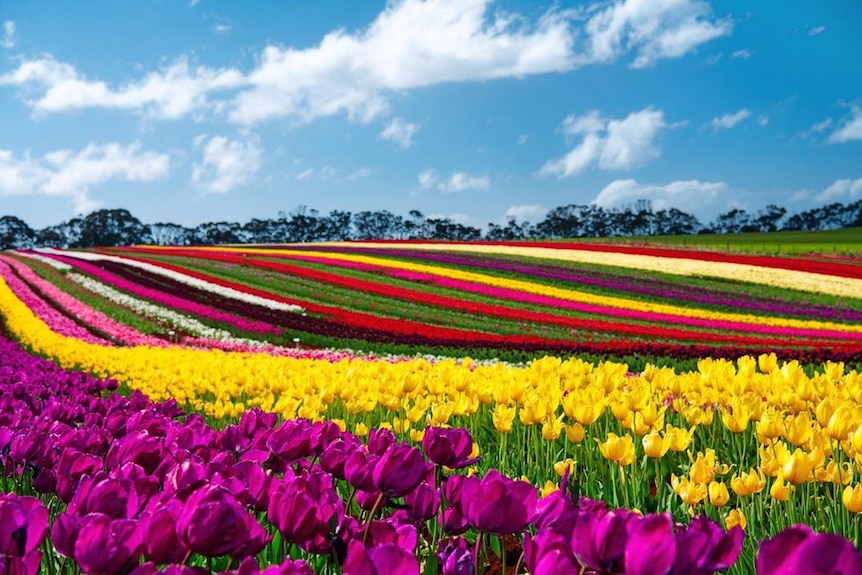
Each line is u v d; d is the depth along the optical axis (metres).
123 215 128.12
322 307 30.48
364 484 2.04
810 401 4.56
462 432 2.36
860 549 2.96
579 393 4.46
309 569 1.56
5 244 122.69
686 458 4.50
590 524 1.47
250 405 6.82
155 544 1.58
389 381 5.14
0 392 5.87
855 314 33.47
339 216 137.38
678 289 40.34
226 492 1.74
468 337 21.61
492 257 55.75
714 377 4.93
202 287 38.31
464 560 1.89
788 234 91.31
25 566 1.53
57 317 26.86
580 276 44.75
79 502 1.94
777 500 3.26
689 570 1.35
